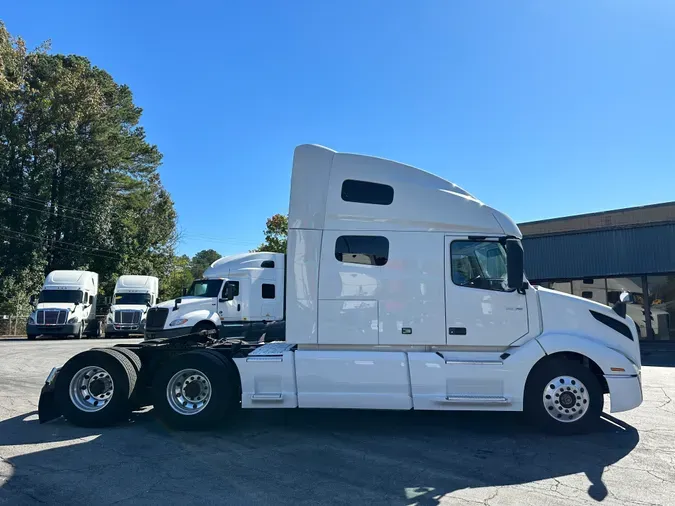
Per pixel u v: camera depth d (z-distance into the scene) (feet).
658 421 22.49
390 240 20.88
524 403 20.12
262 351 21.02
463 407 19.61
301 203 21.26
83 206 124.98
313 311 20.75
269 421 22.62
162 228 166.71
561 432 20.04
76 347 63.67
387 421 22.72
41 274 114.32
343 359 20.08
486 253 21.03
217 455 17.76
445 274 20.66
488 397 19.69
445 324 20.42
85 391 21.86
